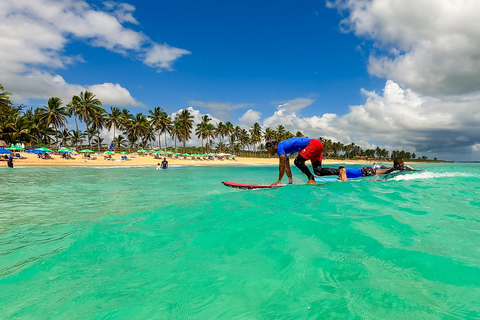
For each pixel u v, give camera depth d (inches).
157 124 2632.9
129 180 463.5
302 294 57.0
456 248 79.6
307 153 235.6
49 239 110.3
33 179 481.1
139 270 73.8
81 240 104.4
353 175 266.7
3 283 68.9
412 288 57.5
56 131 2140.7
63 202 216.4
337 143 5191.9
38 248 97.5
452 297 53.6
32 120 2166.6
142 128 2664.9
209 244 92.1
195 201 197.5
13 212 175.2
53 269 77.3
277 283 62.6
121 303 56.7
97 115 2110.0
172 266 75.4
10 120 1865.2
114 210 177.0
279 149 244.4
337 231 98.1
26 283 68.6
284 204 155.4
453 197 170.7
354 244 85.0
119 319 50.4
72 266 79.0
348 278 63.2
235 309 52.6
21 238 112.5
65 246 98.6
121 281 67.4
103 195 258.4
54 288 65.4
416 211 130.5
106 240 103.5
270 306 53.1
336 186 217.3
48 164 1144.2
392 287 58.2
